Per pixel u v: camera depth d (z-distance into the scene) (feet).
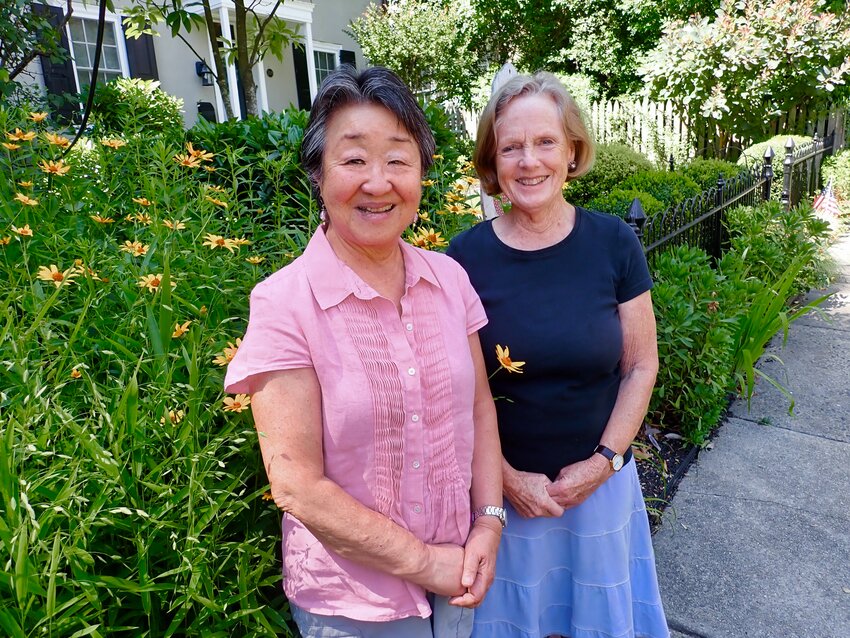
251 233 9.18
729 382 11.99
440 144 12.85
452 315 4.64
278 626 4.90
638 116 36.06
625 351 5.95
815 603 7.59
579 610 5.94
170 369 4.90
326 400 4.03
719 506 9.46
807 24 30.30
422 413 4.26
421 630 4.54
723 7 32.42
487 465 5.02
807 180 29.27
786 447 11.02
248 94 13.29
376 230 4.12
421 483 4.32
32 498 4.04
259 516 5.12
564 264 5.66
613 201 14.93
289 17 41.06
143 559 3.99
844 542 8.61
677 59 32.86
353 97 4.00
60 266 6.77
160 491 4.32
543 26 47.24
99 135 11.10
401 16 45.01
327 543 4.09
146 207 8.21
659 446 10.97
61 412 4.26
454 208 9.52
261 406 4.02
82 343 5.81
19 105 12.67
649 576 6.41
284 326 3.96
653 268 12.28
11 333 5.18
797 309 17.62
